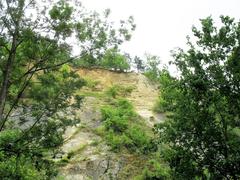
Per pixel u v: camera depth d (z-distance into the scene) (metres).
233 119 16.84
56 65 17.69
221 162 16.34
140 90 45.72
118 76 48.16
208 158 16.58
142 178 27.50
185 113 17.31
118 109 37.06
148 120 37.31
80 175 27.83
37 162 18.06
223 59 17.02
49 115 17.84
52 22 17.44
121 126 33.84
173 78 17.89
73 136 31.95
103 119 35.25
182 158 16.95
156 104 39.72
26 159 18.59
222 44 17.03
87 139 31.97
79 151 30.22
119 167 29.16
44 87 17.86
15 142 17.17
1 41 16.88
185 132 17.16
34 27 17.31
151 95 45.06
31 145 18.02
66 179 27.12
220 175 16.38
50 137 17.53
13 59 17.00
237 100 16.75
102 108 36.22
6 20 16.86
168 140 17.52
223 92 16.77
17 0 16.98
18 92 18.00
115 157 29.94
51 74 18.17
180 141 17.23
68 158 29.09
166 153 17.55
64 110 18.50
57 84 18.08
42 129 17.53
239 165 15.78
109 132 32.91
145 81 47.72
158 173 27.25
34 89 17.70
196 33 17.39
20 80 17.39
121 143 31.25
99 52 18.39
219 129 16.95
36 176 22.27
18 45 17.34
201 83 16.50
